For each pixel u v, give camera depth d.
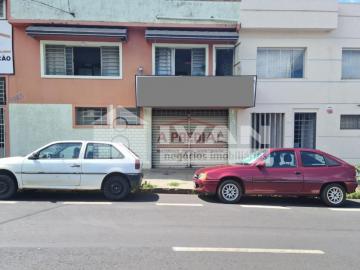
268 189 8.50
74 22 12.61
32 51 12.91
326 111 13.77
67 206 7.76
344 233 6.11
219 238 5.64
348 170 8.65
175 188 9.87
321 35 13.66
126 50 13.23
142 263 4.48
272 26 13.16
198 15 13.24
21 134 13.03
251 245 5.32
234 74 13.59
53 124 13.12
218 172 8.59
